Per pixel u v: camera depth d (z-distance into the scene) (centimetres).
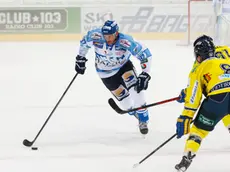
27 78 1728
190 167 818
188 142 755
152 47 2448
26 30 2650
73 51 2350
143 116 979
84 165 827
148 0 2658
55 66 1970
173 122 1115
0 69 1906
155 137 998
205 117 743
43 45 2538
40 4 2633
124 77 978
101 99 1378
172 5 2659
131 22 2678
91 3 2658
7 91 1509
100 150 912
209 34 2561
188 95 743
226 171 802
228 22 2370
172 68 1897
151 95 1432
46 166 821
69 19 2662
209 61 746
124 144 952
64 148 926
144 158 802
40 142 966
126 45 922
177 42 2606
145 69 928
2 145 945
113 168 812
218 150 906
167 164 828
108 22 909
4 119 1151
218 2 2366
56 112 1221
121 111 865
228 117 823
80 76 1758
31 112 1222
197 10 2589
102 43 937
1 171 795
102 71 988
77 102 1342
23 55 2241
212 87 734
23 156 876
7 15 2628
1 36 2648
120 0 2659
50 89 1538
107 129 1060
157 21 2678
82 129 1062
